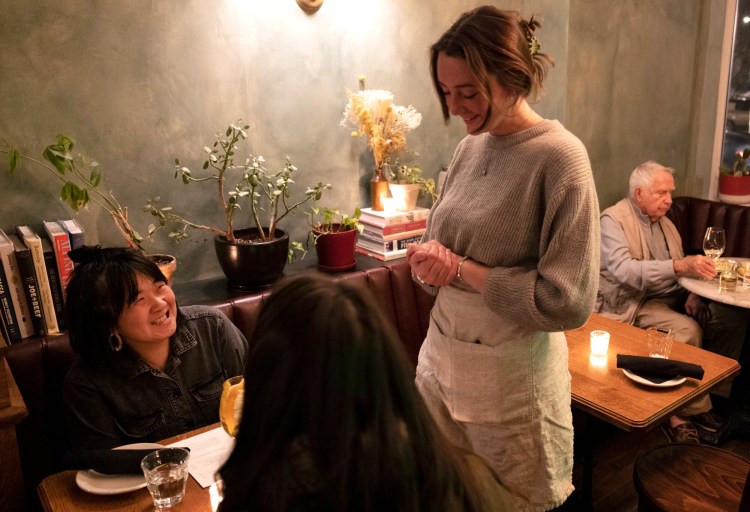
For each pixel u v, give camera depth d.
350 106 2.71
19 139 2.11
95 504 1.30
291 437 0.61
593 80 3.57
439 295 1.67
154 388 1.68
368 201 2.99
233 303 2.27
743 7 4.02
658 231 3.33
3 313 1.92
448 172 1.70
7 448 1.52
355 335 0.60
